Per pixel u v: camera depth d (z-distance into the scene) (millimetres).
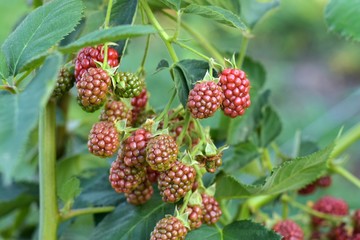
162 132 506
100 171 657
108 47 501
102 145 499
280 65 2389
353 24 591
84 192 602
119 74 500
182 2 551
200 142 516
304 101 2197
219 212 532
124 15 522
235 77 500
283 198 671
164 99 1268
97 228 560
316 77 2535
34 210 806
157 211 552
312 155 535
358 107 1106
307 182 565
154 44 1565
